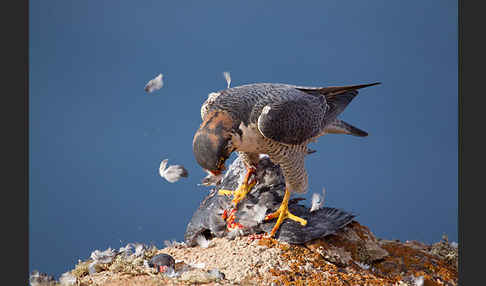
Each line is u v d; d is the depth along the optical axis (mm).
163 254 9883
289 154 9820
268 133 9148
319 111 10367
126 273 9625
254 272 9211
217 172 9359
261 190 11086
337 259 9922
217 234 10688
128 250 10711
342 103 11391
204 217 11016
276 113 9203
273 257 9594
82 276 10008
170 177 9469
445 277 10203
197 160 9156
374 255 10555
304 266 9492
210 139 8992
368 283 9406
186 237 11109
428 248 12086
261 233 10414
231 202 10836
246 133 9281
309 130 9930
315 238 10250
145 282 9070
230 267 9477
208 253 10227
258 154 10703
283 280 9023
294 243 10070
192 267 9734
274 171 11281
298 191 10328
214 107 9531
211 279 9008
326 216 10820
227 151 9258
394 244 11906
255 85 10258
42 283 9617
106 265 10203
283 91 9977
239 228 10398
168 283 9016
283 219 10336
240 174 11492
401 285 9547
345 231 10844
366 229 11258
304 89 10938
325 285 8984
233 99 9523
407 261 10664
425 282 9930
